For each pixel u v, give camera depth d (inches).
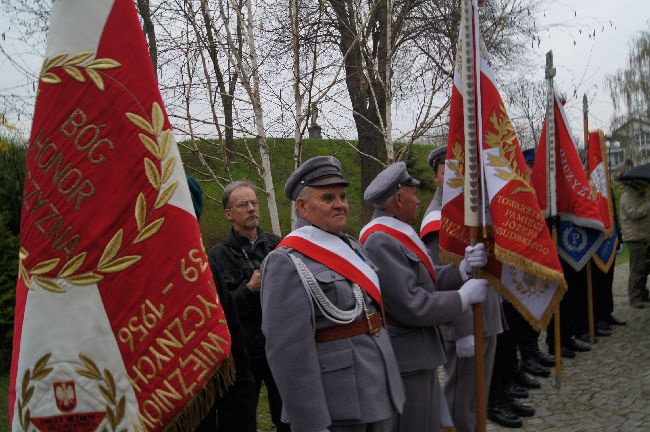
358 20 238.1
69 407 72.3
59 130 75.1
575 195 191.3
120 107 76.1
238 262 135.9
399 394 97.9
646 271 288.0
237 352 105.0
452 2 263.0
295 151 219.6
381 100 281.7
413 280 110.5
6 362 197.2
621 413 160.9
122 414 72.7
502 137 117.0
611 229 238.2
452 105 124.6
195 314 76.3
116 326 73.7
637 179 277.3
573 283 231.6
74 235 73.8
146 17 201.2
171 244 76.6
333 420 90.0
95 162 74.7
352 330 93.7
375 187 119.3
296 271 91.9
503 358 164.2
